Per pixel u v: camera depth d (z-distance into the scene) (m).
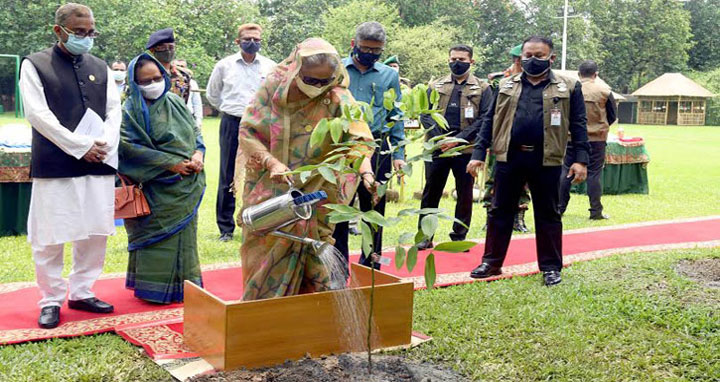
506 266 6.21
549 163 5.49
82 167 4.33
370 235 3.11
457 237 7.05
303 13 58.00
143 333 4.12
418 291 5.18
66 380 3.42
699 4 74.69
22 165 7.37
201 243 7.13
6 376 3.43
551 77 5.59
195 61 43.59
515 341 4.09
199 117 7.82
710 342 4.09
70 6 4.24
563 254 6.77
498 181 5.71
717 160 19.69
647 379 3.58
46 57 4.26
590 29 63.00
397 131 5.50
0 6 43.47
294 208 3.40
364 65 5.31
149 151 4.72
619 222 8.88
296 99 3.68
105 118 4.46
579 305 4.84
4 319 4.37
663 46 65.50
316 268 3.82
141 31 43.91
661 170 16.42
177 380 3.43
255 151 3.69
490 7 64.38
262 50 51.59
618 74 67.62
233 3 47.66
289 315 3.57
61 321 4.38
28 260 6.21
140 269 4.84
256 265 3.77
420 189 11.87
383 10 49.91
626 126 49.78
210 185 11.99
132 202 4.66
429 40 49.25
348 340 3.77
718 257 6.45
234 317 3.42
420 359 3.79
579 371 3.65
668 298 4.96
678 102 53.78
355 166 3.29
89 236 4.52
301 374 3.37
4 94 40.25
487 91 6.90
